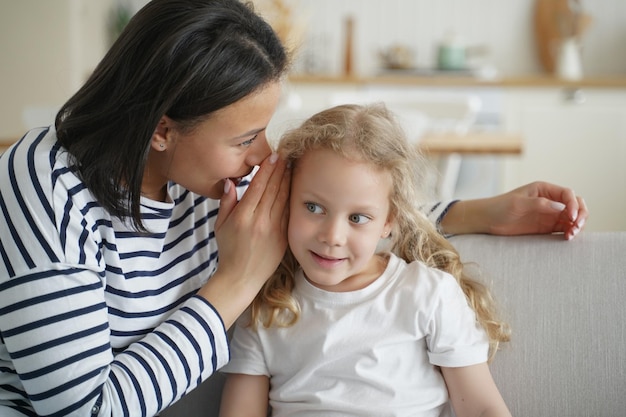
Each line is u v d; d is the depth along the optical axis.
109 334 1.04
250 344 1.20
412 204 1.18
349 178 1.08
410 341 1.15
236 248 1.07
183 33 0.95
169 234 1.15
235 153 1.02
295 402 1.16
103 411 0.95
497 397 1.13
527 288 1.26
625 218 4.61
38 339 0.92
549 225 1.30
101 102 1.00
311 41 5.36
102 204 1.01
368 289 1.16
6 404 1.03
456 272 1.24
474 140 3.07
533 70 5.31
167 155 1.03
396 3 5.35
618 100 4.67
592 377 1.22
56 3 4.34
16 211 0.95
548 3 5.14
